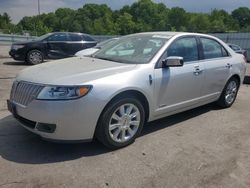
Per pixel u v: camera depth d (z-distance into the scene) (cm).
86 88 362
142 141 439
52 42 1339
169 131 484
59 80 368
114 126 398
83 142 380
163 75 445
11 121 494
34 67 439
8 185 316
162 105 458
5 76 935
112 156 388
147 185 329
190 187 329
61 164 362
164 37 492
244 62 651
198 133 481
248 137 474
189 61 502
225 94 610
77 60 475
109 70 405
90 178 336
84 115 364
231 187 332
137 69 420
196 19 8169
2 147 399
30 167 353
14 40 2845
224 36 2698
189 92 501
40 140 424
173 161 383
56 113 354
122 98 397
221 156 404
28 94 374
